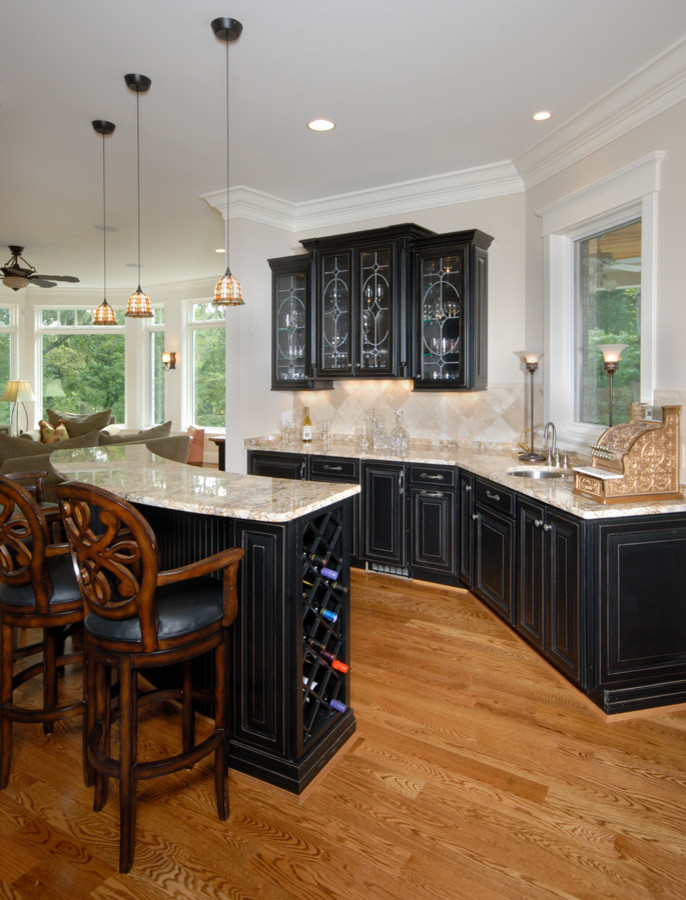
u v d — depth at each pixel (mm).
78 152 3795
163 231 5895
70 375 9719
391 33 2477
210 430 9133
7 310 9539
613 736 2297
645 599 2457
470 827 1812
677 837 1769
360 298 4238
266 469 4574
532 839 1763
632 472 2490
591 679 2436
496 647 3066
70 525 1740
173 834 1785
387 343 4141
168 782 2035
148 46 2576
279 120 3316
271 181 4312
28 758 2158
